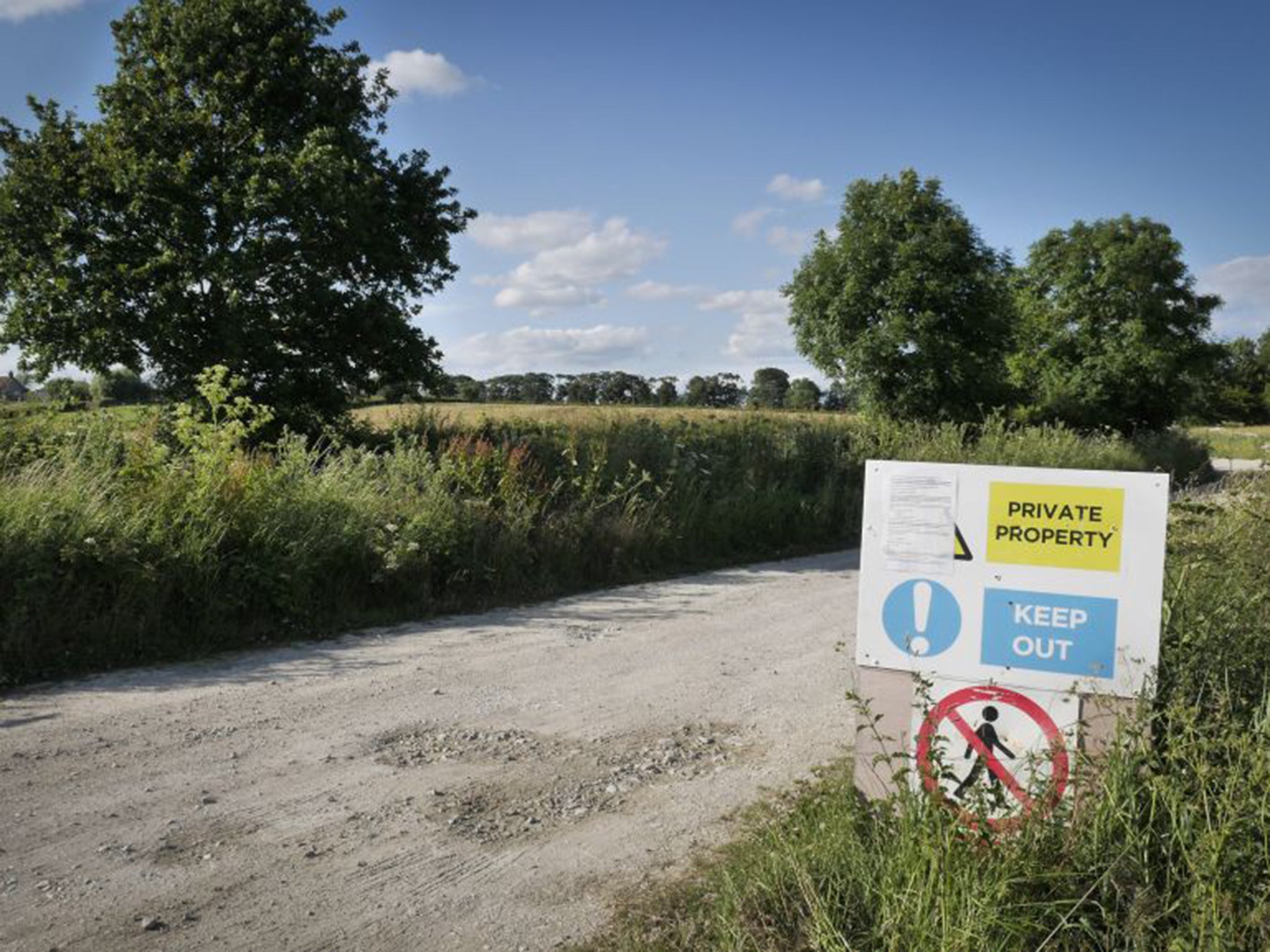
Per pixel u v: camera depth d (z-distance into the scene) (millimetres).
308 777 5312
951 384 29875
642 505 13875
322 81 23625
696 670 7719
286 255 22922
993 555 3805
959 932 2936
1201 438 41250
